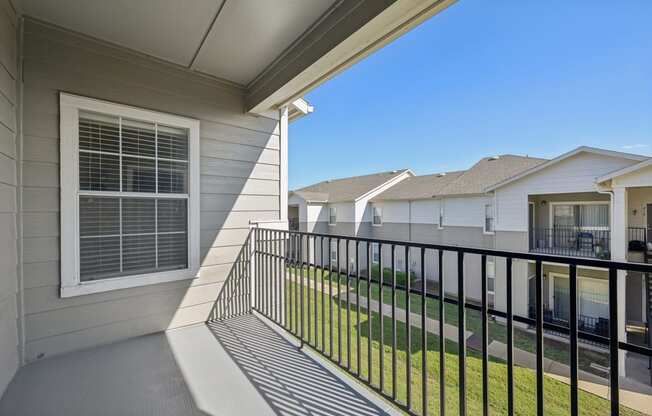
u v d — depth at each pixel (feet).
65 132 8.06
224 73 10.59
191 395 6.33
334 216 49.03
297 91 10.39
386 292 26.71
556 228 26.17
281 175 12.85
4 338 6.44
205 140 10.71
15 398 6.15
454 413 9.41
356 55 7.82
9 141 6.80
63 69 8.07
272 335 9.58
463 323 4.69
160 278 9.68
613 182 19.12
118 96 8.94
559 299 24.32
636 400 12.37
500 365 13.75
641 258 21.77
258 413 5.75
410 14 6.21
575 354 3.59
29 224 7.50
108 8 7.22
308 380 6.94
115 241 8.95
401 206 40.70
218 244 11.00
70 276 8.11
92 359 7.80
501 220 26.20
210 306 10.77
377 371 11.32
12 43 7.05
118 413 5.74
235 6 7.16
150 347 8.57
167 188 9.94
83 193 8.36
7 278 6.60
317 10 7.34
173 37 8.46
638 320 22.66
